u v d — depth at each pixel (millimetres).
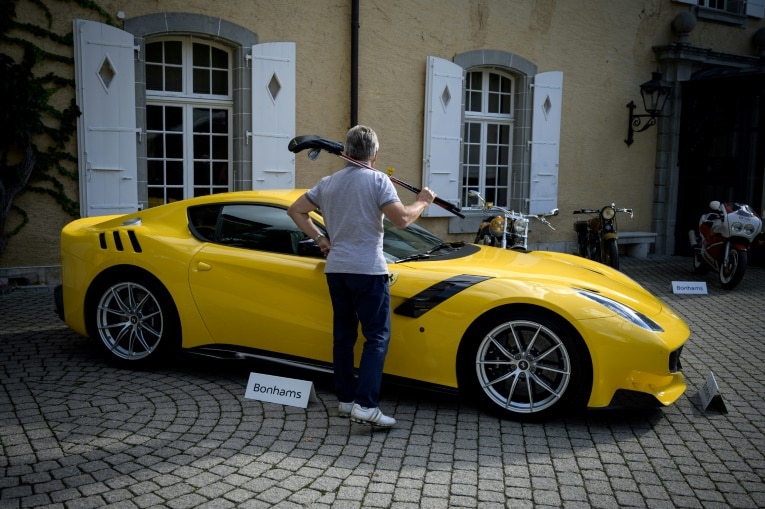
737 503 2959
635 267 10320
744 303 7520
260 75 8195
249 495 2904
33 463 3143
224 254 4285
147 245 4445
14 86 6957
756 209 11078
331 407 3973
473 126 10289
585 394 3688
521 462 3311
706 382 4332
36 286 7262
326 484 3027
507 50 10148
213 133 8305
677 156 11914
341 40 8758
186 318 4355
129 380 4336
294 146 3826
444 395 4219
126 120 7543
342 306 3652
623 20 11289
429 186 9570
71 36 7242
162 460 3215
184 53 8023
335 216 3572
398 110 9320
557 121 10688
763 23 12844
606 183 11484
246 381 4383
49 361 4680
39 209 7320
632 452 3465
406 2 9188
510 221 7730
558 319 3695
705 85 11359
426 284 3904
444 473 3168
